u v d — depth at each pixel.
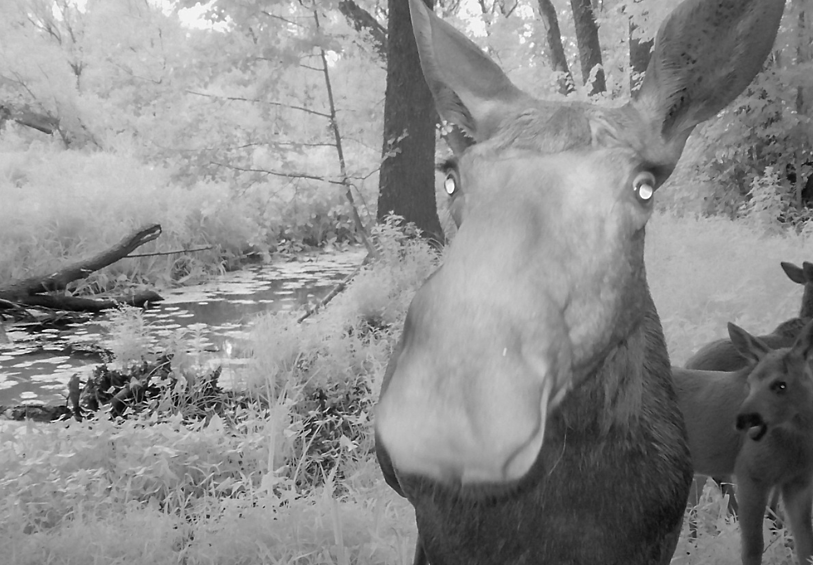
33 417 3.12
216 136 6.59
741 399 1.96
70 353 4.37
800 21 6.90
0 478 2.22
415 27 1.19
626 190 0.98
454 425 0.78
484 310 0.83
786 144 6.99
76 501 2.17
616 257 0.96
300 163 9.98
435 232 6.07
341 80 7.48
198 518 2.14
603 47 11.55
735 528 1.95
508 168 0.96
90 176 8.99
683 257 4.20
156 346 4.15
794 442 1.77
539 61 11.62
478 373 0.79
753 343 1.92
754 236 5.25
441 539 1.15
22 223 6.93
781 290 3.63
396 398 0.81
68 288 6.30
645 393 1.24
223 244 7.89
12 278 6.02
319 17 6.94
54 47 11.66
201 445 2.48
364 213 9.43
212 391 3.17
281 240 8.91
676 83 1.10
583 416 1.08
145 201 7.80
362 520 2.05
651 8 7.03
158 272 6.98
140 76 6.23
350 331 3.97
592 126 1.02
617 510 1.12
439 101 1.19
